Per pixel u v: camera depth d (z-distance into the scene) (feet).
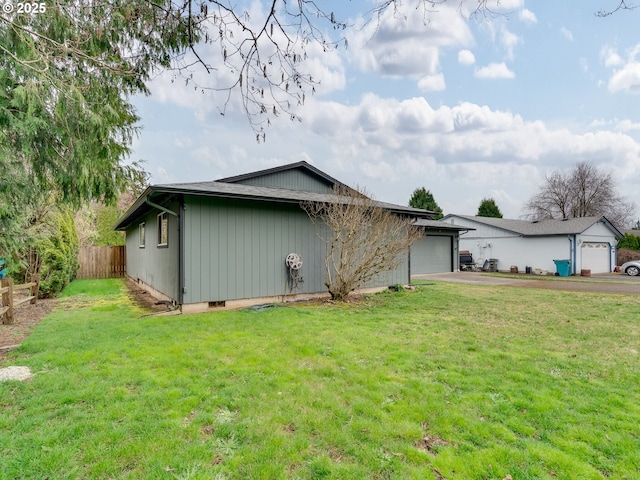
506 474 6.59
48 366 11.62
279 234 24.88
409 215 31.68
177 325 17.38
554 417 8.59
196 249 21.50
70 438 7.44
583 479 6.46
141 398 9.28
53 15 11.88
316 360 12.44
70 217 36.01
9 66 11.85
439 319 19.49
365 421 8.32
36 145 14.05
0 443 7.20
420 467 6.75
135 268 40.32
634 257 69.87
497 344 14.64
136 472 6.46
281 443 7.40
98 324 17.78
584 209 99.09
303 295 26.08
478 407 9.09
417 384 10.45
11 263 21.34
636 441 7.62
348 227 25.09
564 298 27.73
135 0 10.95
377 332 16.39
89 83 14.38
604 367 12.00
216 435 7.68
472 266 63.52
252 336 15.42
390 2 9.99
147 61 13.26
